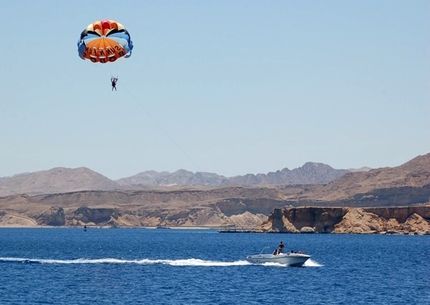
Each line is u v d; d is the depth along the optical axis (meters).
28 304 198.12
